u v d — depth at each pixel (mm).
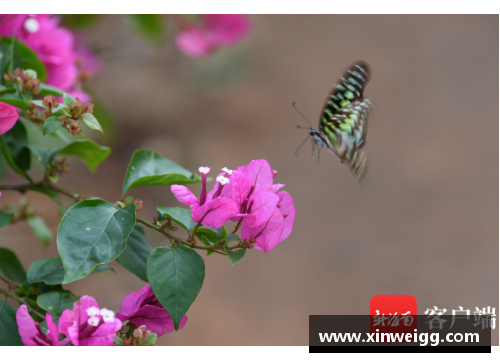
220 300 4234
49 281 1111
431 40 7402
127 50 5773
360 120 1389
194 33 2551
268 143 5914
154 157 1299
